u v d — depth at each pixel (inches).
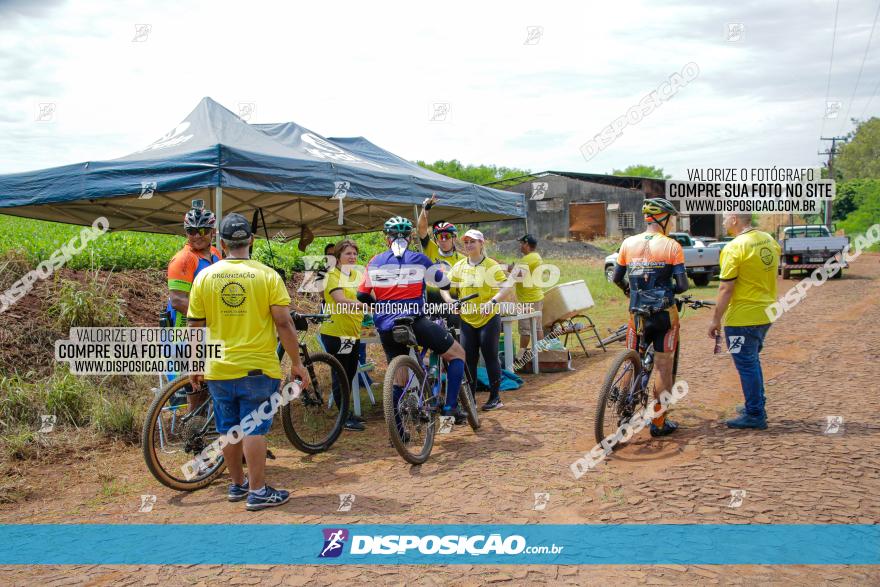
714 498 156.8
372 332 268.5
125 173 220.4
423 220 291.3
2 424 224.7
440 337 211.0
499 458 198.2
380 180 277.6
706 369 315.0
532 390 297.1
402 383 198.8
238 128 260.8
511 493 168.1
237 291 161.6
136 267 451.5
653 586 118.6
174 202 306.0
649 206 205.6
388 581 124.6
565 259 1131.3
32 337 288.4
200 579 128.1
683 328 464.1
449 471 188.9
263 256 535.2
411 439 207.6
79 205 299.6
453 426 239.0
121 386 274.8
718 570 123.3
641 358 208.1
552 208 1480.1
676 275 200.4
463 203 327.3
